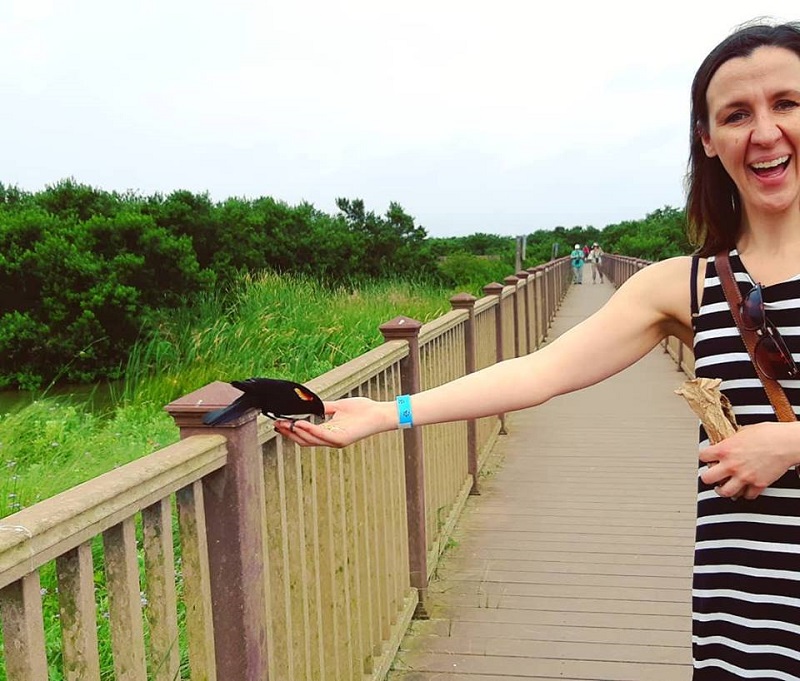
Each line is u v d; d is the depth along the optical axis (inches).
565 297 1004.6
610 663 132.4
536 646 138.3
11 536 46.8
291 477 92.6
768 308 56.4
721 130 58.7
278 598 87.7
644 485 232.1
